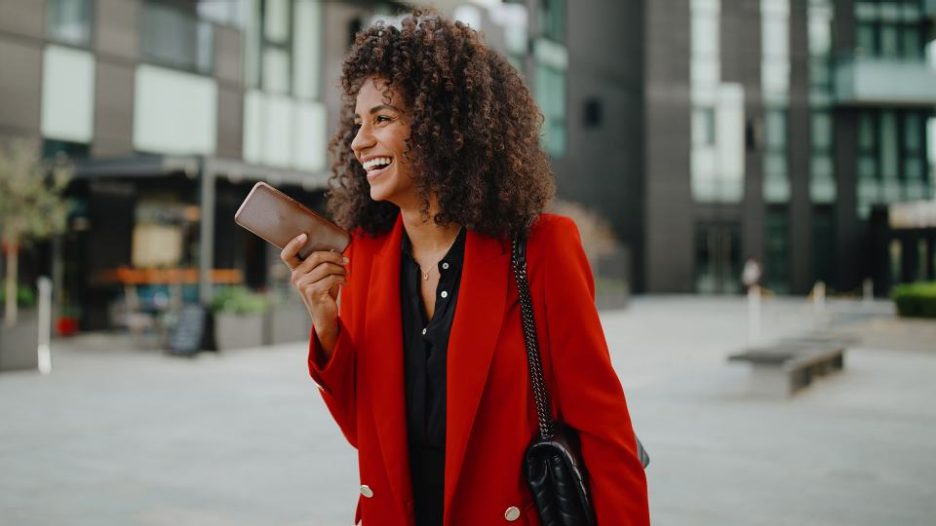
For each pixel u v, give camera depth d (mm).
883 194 36406
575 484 1386
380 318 1512
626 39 36469
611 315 23641
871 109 36594
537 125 1610
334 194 1711
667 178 36219
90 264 15906
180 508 4621
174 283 17266
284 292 20281
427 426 1476
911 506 4660
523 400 1444
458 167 1457
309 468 5586
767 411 7910
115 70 16453
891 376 10641
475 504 1419
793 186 36406
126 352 13039
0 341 10453
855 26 36875
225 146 18750
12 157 13586
